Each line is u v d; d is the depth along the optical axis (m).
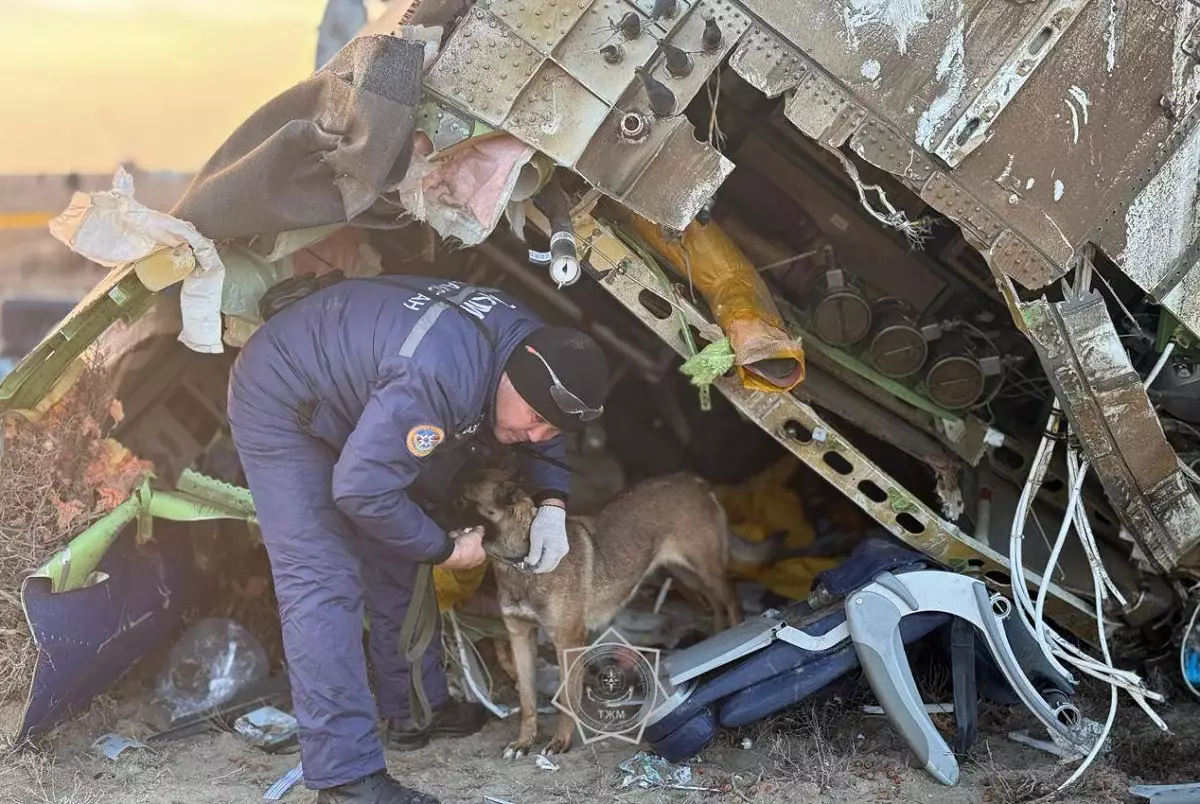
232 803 3.53
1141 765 3.66
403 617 3.94
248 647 4.44
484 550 3.85
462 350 3.22
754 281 4.04
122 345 4.40
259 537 4.72
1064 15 3.46
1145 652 4.41
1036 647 3.78
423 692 3.99
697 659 3.77
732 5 3.45
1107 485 3.90
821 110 3.57
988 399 4.39
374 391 3.14
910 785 3.58
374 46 3.29
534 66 3.41
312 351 3.29
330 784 3.27
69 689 3.82
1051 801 3.44
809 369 4.49
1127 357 3.71
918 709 3.59
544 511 3.83
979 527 4.36
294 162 3.37
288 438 3.36
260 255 3.81
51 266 7.38
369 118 3.26
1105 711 4.13
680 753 3.74
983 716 4.12
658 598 5.40
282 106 3.50
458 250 4.78
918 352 4.22
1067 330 3.72
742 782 3.63
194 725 4.16
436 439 3.14
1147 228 3.68
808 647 3.70
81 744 3.94
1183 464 3.93
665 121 3.49
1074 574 4.38
